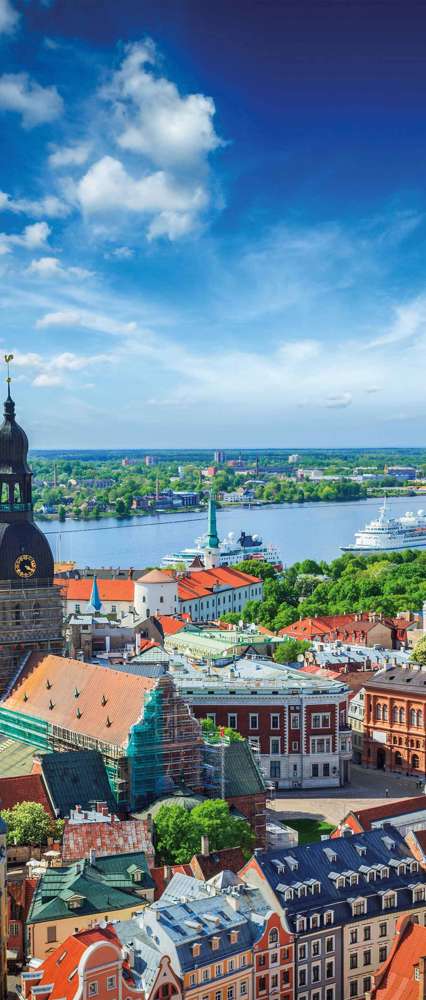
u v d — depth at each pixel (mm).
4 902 134125
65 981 113938
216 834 158875
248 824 170000
